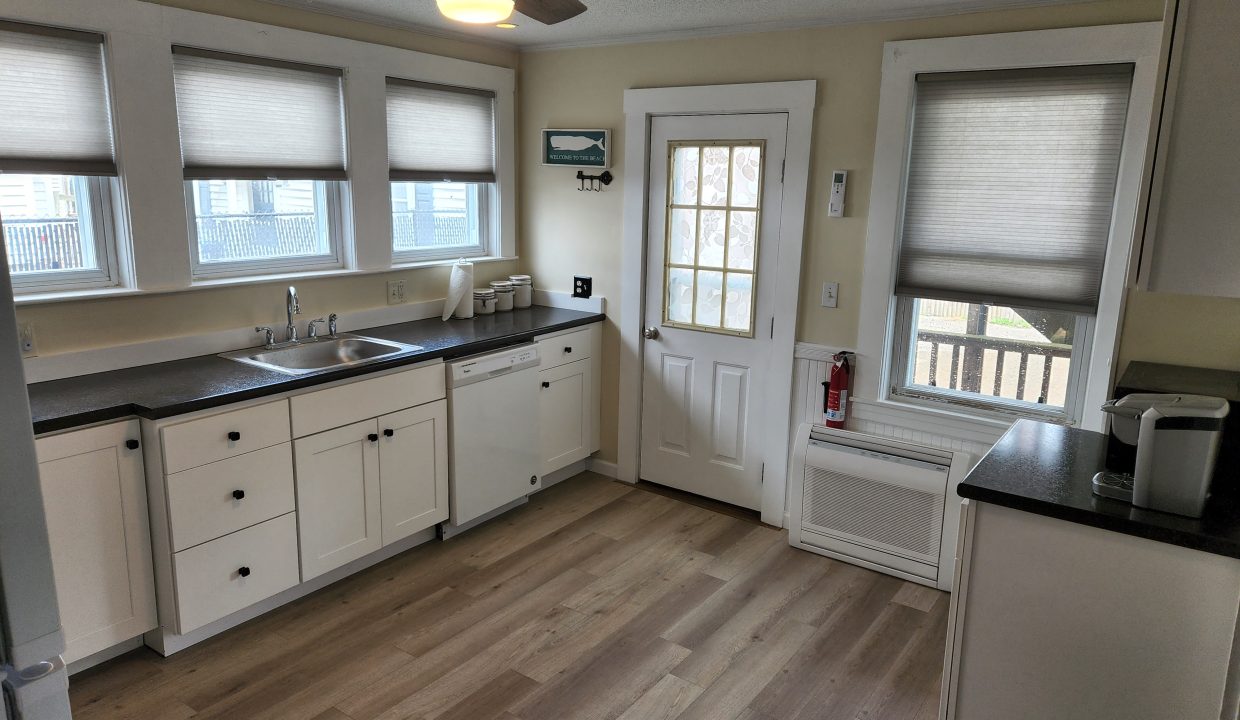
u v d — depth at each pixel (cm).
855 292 342
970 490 189
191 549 254
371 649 273
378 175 361
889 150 322
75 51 261
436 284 402
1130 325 220
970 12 302
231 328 317
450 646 276
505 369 359
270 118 319
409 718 238
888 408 340
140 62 274
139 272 284
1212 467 171
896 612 303
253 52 305
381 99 356
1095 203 288
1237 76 168
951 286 322
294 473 281
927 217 323
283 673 258
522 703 246
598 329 422
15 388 93
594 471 443
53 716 102
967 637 198
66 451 230
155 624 260
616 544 357
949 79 309
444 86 386
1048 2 285
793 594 315
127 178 277
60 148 261
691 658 271
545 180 430
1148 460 174
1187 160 175
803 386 364
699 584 322
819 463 342
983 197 310
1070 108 288
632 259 405
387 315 377
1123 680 181
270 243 336
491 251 436
